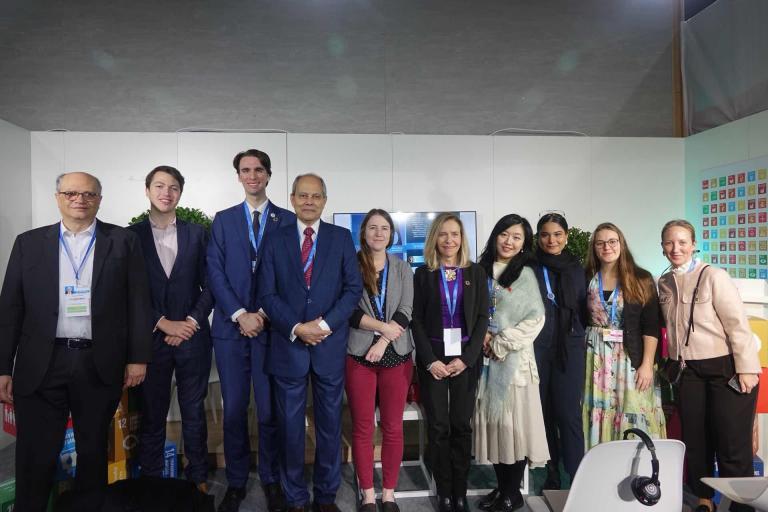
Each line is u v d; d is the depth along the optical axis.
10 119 4.79
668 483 1.48
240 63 4.94
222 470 3.15
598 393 2.59
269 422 2.59
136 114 4.87
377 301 2.53
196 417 2.64
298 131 5.00
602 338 2.59
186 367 2.59
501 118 5.16
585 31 5.21
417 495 2.82
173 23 4.89
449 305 2.53
